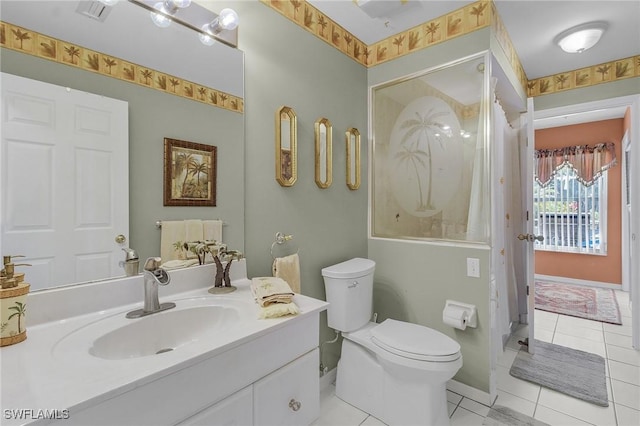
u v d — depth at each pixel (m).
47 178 0.96
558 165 4.53
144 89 1.19
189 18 1.33
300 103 1.85
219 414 0.86
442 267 2.05
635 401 1.81
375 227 2.42
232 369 0.90
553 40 2.31
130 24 1.15
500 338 2.26
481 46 1.87
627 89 2.56
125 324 0.98
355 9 1.97
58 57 0.99
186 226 1.31
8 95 0.90
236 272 1.48
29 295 0.92
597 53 2.50
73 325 0.96
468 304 1.93
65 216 0.99
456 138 2.01
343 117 2.19
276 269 1.59
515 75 2.44
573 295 3.90
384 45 2.35
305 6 1.89
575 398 1.85
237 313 1.10
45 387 0.64
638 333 2.47
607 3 1.89
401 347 1.53
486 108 1.87
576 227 4.47
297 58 1.83
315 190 1.96
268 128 1.66
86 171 1.04
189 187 1.32
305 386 1.15
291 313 1.08
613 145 4.14
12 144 0.90
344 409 1.79
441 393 1.58
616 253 4.18
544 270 4.75
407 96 2.24
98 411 0.64
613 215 4.18
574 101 2.79
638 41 2.32
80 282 1.03
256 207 1.60
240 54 1.52
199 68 1.36
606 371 2.14
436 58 2.07
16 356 0.77
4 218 0.88
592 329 2.88
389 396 1.65
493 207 1.86
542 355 2.39
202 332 1.13
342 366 1.89
